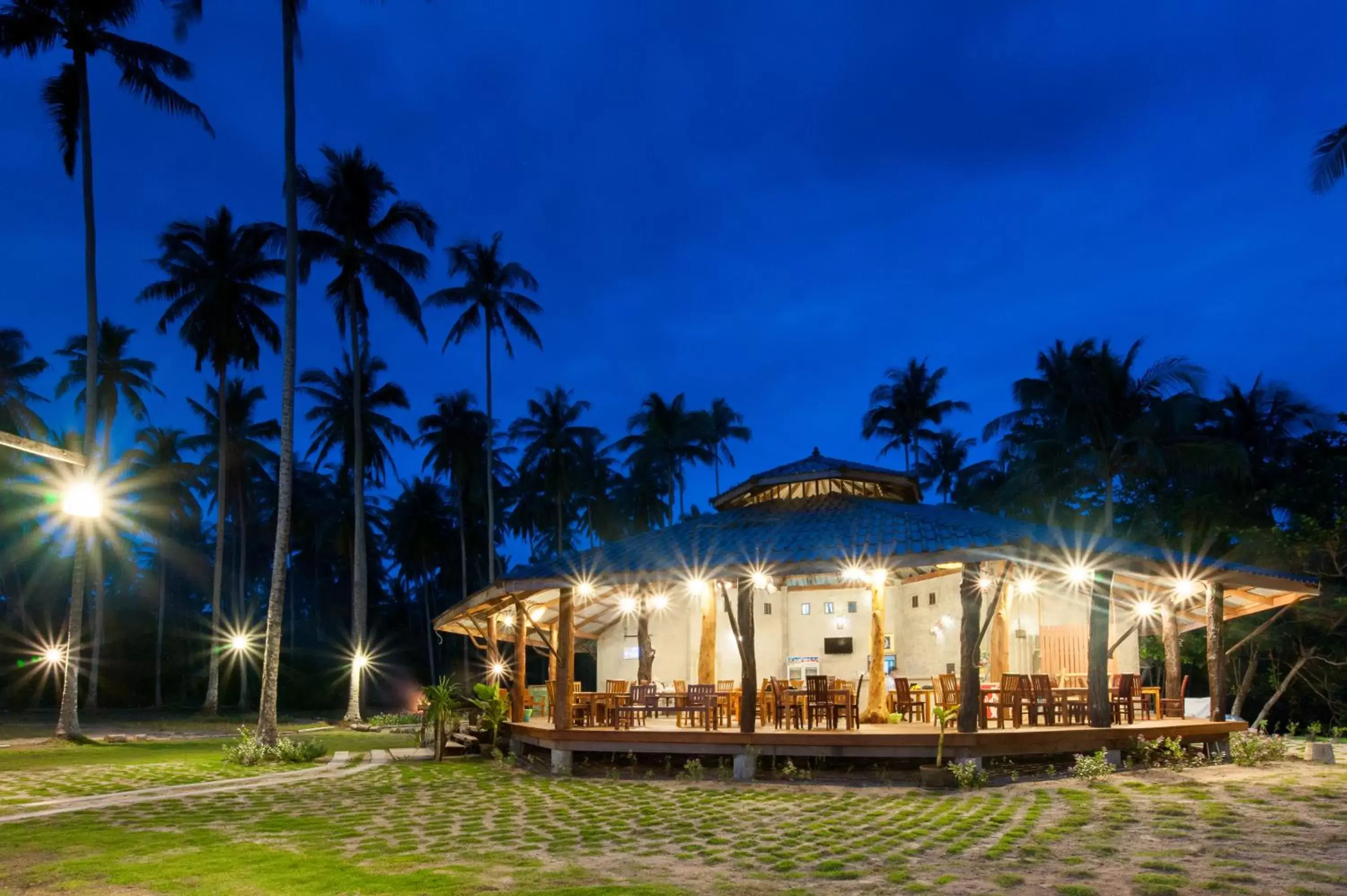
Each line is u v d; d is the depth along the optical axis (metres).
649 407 61.81
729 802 12.12
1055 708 15.41
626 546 19.00
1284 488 32.25
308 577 73.25
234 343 42.12
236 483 54.56
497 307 48.59
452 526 69.25
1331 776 13.22
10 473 46.94
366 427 48.75
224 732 34.19
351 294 40.06
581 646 29.69
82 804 13.25
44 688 51.94
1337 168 20.38
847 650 22.84
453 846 9.26
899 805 11.45
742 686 15.06
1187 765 14.98
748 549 16.05
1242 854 8.05
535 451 57.53
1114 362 36.34
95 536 45.34
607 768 16.31
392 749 23.67
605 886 7.31
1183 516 32.97
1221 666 17.05
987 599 19.86
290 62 25.56
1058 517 40.69
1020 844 8.69
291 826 10.84
